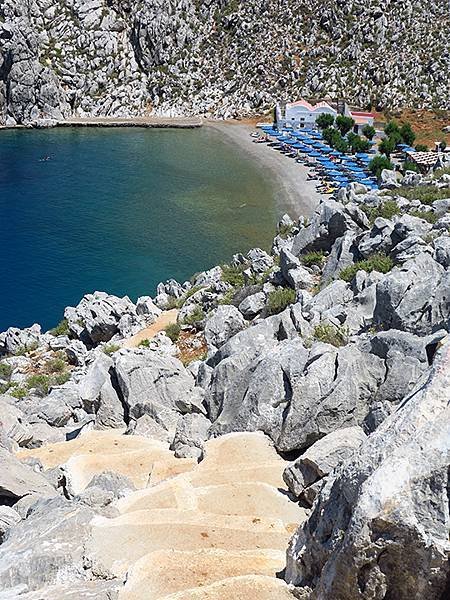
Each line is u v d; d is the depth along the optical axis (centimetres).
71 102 16288
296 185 10050
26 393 3603
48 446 2281
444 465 879
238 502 1501
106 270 6969
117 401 2503
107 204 9325
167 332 4128
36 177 10806
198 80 17312
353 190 4784
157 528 1336
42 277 6806
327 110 14200
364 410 1806
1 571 1186
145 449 2053
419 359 1839
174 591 1108
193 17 18512
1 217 8731
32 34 15900
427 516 863
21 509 1587
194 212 8894
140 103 16775
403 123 14075
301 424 1788
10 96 15338
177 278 6769
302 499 1520
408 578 865
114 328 4650
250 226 8294
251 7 18512
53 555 1211
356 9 17575
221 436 1872
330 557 937
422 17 17238
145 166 11512
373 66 16088
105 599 1084
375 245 3534
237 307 4081
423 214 3872
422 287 2350
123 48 17538
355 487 935
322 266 4000
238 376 2162
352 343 2217
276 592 1042
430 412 933
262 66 16988
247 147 12962
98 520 1367
